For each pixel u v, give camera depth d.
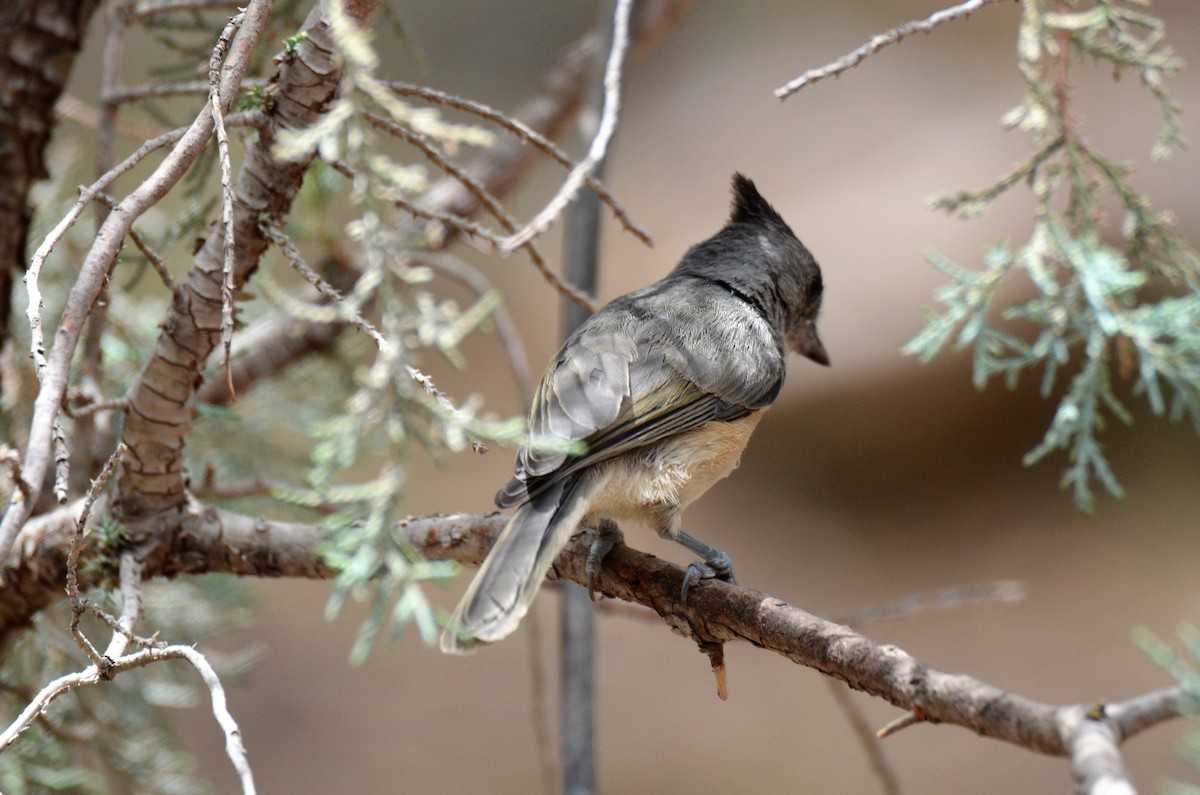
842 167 24.00
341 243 10.05
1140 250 8.10
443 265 10.73
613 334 8.02
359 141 5.11
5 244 8.53
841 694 9.32
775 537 21.64
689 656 20.66
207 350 6.78
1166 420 21.53
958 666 19.20
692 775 18.08
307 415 10.84
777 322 9.27
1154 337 7.97
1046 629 19.70
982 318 7.87
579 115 12.04
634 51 12.34
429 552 7.30
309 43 6.05
